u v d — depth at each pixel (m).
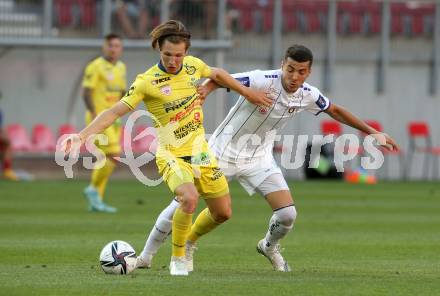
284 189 22.03
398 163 70.94
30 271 21.69
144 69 65.19
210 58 65.94
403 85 71.44
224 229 32.75
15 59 63.62
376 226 34.75
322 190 55.31
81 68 64.19
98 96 39.38
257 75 21.78
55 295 18.02
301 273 21.91
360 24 71.50
